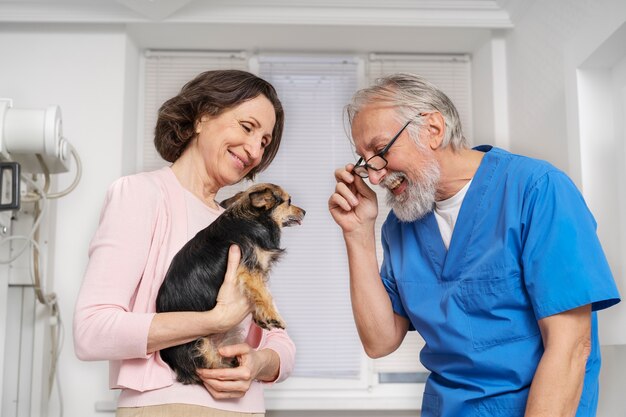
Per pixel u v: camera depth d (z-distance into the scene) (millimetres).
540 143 2939
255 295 1426
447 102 1784
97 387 2965
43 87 3221
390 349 1941
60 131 2311
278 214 1549
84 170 3156
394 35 3482
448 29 3400
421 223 1852
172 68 3637
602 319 2232
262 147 1698
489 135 3453
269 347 1625
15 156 2281
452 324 1676
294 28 3377
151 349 1360
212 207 1638
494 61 3414
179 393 1385
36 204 2549
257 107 1615
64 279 3033
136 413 1374
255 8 3236
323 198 3516
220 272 1448
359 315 1899
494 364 1604
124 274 1387
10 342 2613
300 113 3607
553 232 1503
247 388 1418
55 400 2945
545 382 1415
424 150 1729
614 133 2338
